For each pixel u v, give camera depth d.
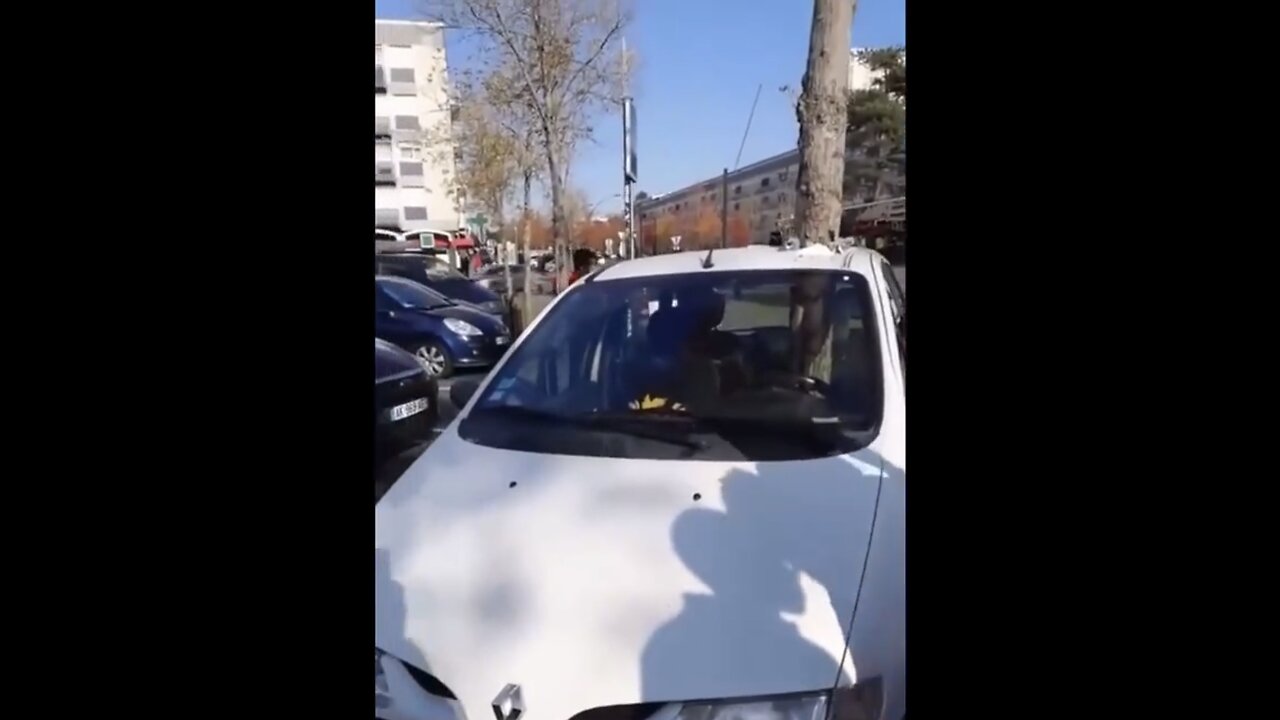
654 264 3.17
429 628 1.88
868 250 3.22
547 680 1.73
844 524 2.01
